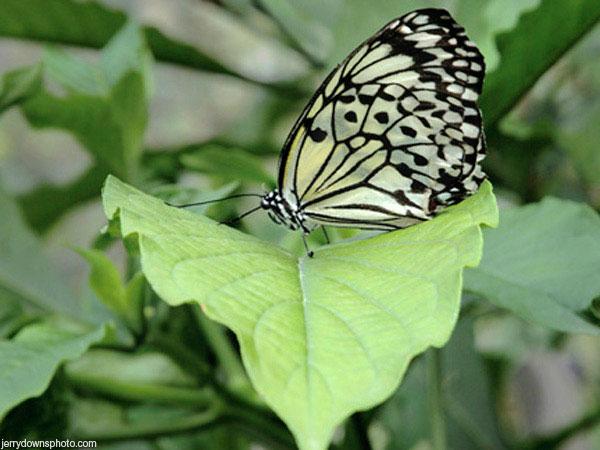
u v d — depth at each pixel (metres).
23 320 0.48
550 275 0.43
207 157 0.50
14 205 0.53
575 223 0.44
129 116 0.52
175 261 0.37
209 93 1.17
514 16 0.47
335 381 0.34
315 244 0.48
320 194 0.45
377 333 0.35
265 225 0.57
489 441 0.55
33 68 0.51
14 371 0.42
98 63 0.52
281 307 0.36
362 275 0.38
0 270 0.51
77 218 1.11
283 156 0.46
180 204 0.46
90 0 0.54
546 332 0.64
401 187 0.44
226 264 0.38
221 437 0.53
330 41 0.56
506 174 0.55
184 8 1.11
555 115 0.60
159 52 0.56
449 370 0.56
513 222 0.45
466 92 0.44
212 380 0.48
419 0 0.51
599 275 0.42
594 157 0.53
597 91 0.60
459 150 0.44
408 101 0.44
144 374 0.52
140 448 0.52
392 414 0.56
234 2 0.58
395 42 0.44
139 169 0.53
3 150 1.21
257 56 1.07
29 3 0.54
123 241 0.38
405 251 0.38
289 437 0.48
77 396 0.47
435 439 0.47
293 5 0.58
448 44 0.44
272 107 0.63
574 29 0.46
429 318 0.36
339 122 0.45
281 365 0.34
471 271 0.44
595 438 0.67
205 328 0.49
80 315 0.52
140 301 0.46
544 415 0.73
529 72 0.47
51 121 0.52
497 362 0.63
